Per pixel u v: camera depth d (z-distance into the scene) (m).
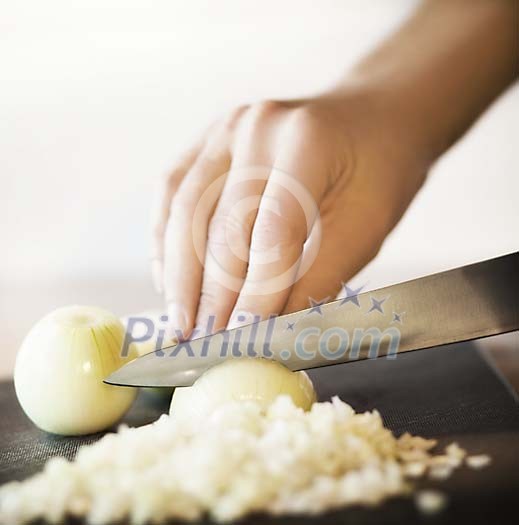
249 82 1.98
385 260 1.95
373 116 1.32
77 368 0.91
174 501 0.67
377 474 0.70
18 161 1.93
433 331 0.91
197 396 0.89
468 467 0.76
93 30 1.97
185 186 1.12
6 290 1.79
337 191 1.18
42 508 0.69
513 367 1.36
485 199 1.94
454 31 1.51
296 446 0.72
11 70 1.94
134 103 1.95
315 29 1.97
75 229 1.95
